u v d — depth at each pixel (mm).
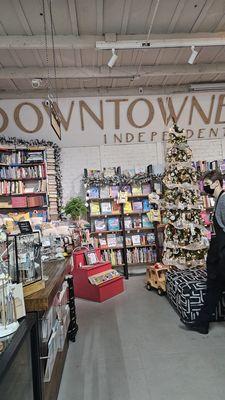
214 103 6051
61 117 5914
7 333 1262
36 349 1499
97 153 6531
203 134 6453
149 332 3277
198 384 2279
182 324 3449
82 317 3855
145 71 5367
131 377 2428
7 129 5879
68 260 2885
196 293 3324
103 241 6289
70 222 5148
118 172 6262
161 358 2699
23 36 4215
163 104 5973
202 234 4594
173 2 3779
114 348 2949
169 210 4656
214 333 3170
